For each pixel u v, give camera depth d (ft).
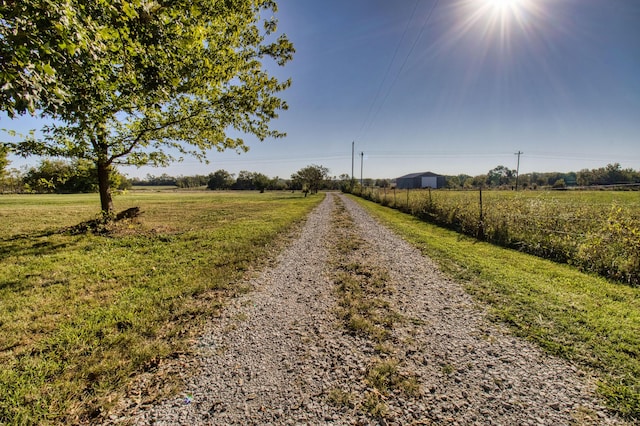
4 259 20.95
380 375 8.62
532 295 14.17
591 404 7.36
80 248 24.54
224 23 26.12
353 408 7.37
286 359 9.46
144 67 15.76
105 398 7.60
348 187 172.04
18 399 7.36
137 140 33.50
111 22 11.86
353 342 10.50
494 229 27.63
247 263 20.36
